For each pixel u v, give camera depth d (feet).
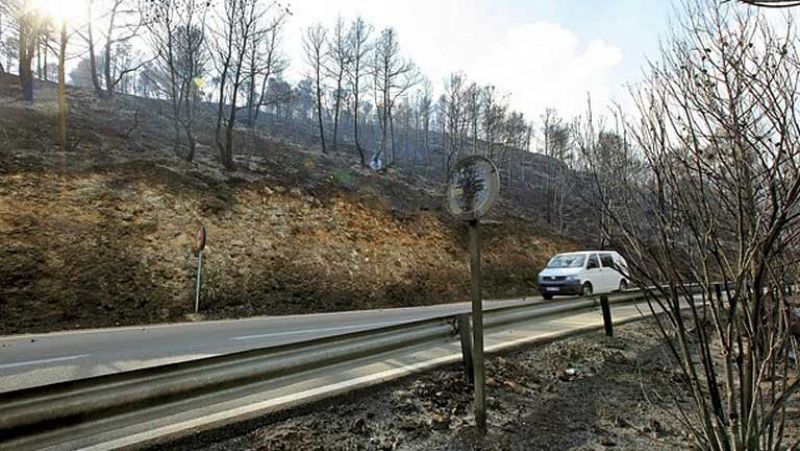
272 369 11.51
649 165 10.14
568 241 93.76
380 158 126.82
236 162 69.15
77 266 35.81
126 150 58.54
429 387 14.70
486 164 12.63
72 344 23.43
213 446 10.05
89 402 8.16
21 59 69.67
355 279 53.16
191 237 45.16
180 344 23.40
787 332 9.15
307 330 29.01
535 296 69.87
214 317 37.70
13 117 56.29
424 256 64.85
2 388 15.14
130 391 8.77
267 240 50.67
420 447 11.39
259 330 29.12
